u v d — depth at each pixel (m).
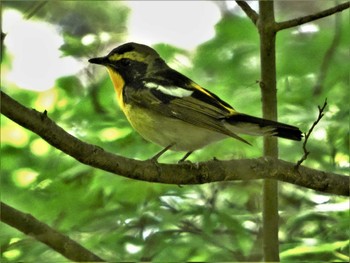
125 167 3.86
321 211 4.02
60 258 3.97
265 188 3.94
